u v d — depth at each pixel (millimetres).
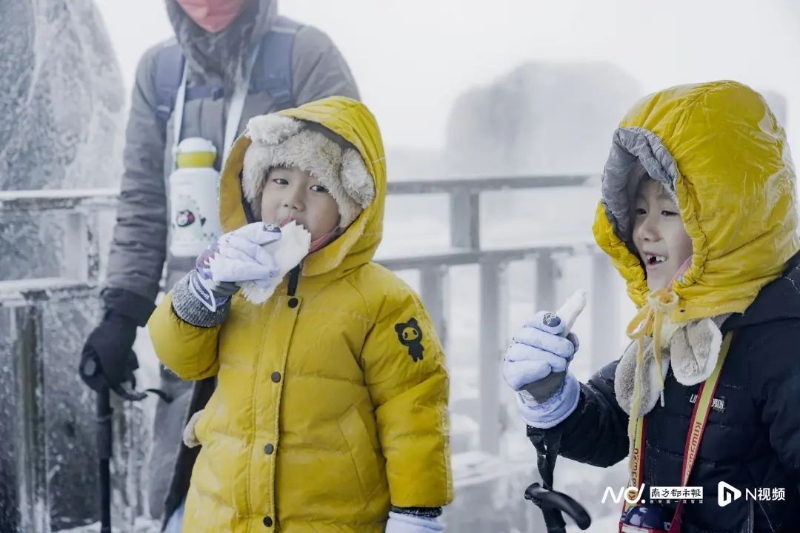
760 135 1250
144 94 2414
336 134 1565
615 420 1447
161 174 2422
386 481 1577
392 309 1560
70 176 2582
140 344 2488
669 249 1314
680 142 1240
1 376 2516
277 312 1542
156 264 2436
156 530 2510
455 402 3068
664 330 1292
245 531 1491
